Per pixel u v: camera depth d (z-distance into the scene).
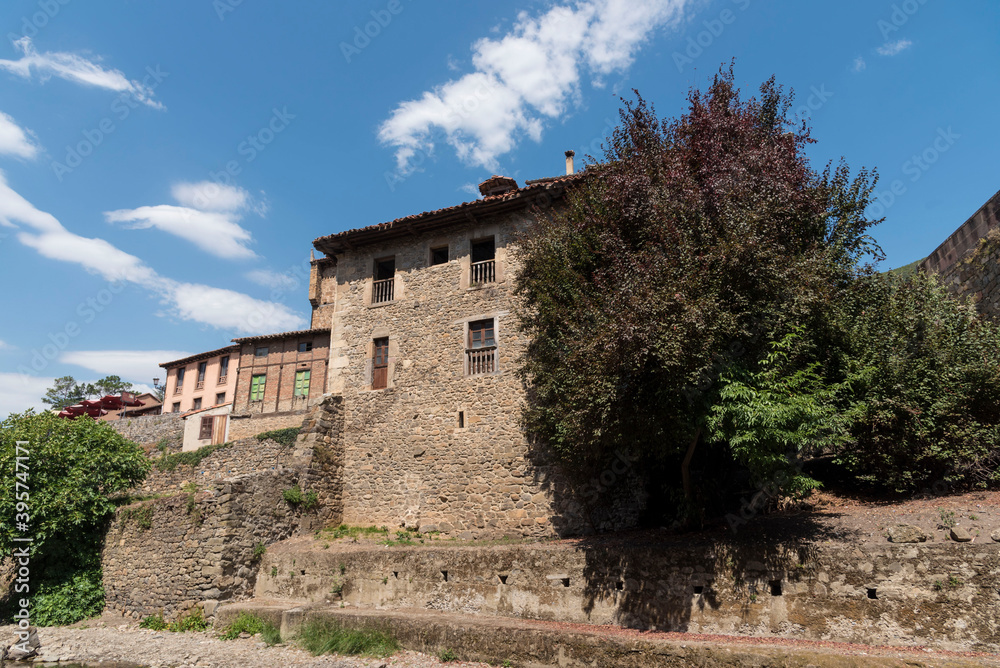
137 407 39.28
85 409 37.34
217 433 28.69
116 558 14.96
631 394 9.28
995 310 11.12
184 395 38.09
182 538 13.79
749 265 9.19
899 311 10.58
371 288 18.36
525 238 14.42
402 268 18.05
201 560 13.30
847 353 10.23
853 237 11.38
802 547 8.40
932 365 9.84
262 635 11.70
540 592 10.48
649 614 9.30
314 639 11.01
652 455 11.17
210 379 36.62
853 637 7.75
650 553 9.56
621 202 11.12
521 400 15.11
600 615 9.77
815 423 8.34
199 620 12.67
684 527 10.48
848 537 8.40
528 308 14.27
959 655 6.87
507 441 14.98
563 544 11.50
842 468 10.91
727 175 10.55
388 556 12.33
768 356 8.92
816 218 10.89
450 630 10.04
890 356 9.95
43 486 14.98
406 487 15.93
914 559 7.67
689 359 8.55
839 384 8.91
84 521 15.31
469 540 14.28
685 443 9.86
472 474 15.16
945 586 7.40
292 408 28.86
